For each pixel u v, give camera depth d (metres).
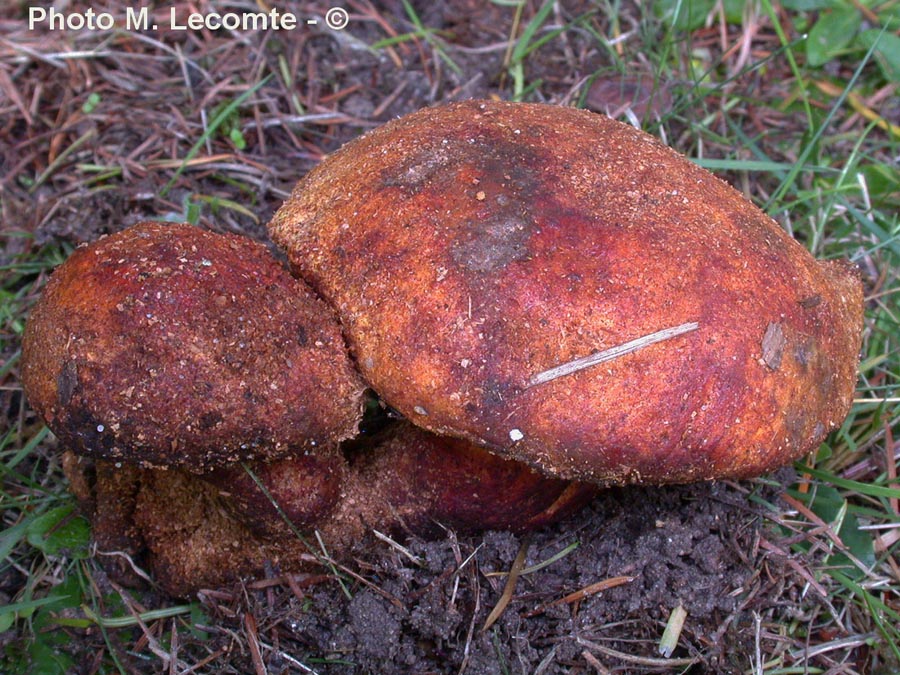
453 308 0.27
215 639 0.31
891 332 0.39
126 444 0.27
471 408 0.27
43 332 0.27
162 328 0.26
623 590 0.31
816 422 0.28
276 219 0.30
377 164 0.29
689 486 0.32
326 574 0.31
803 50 0.53
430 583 0.30
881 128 0.49
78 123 0.46
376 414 0.34
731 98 0.49
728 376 0.27
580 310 0.27
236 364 0.27
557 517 0.32
